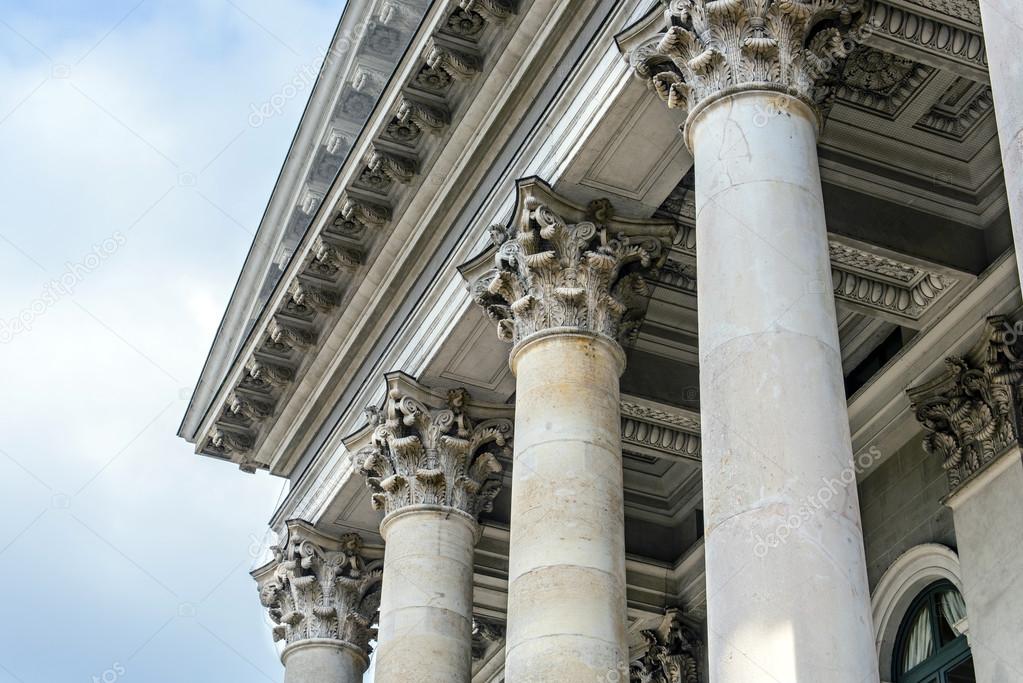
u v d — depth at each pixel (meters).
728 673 17.78
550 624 23.42
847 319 31.78
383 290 33.12
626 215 27.02
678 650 36.59
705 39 22.66
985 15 15.45
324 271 33.88
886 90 27.98
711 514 19.03
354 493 34.56
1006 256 28.19
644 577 37.16
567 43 27.80
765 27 22.38
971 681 28.66
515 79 28.69
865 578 18.39
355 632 35.25
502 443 31.27
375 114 31.05
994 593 27.14
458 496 30.72
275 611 36.44
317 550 35.44
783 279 20.25
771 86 21.97
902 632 30.70
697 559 36.50
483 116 29.73
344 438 33.22
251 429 38.59
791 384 19.39
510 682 23.45
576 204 26.83
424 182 31.30
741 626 17.84
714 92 22.20
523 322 26.61
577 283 26.31
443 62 29.27
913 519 30.31
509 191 28.58
